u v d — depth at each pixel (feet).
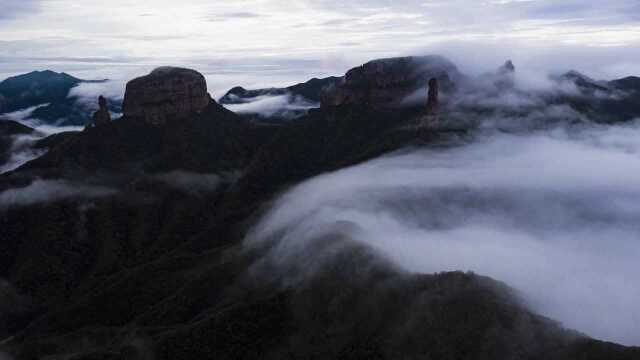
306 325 328.90
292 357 307.58
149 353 327.47
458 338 285.84
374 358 290.76
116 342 355.77
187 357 321.52
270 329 334.24
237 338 327.88
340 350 301.02
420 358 283.38
